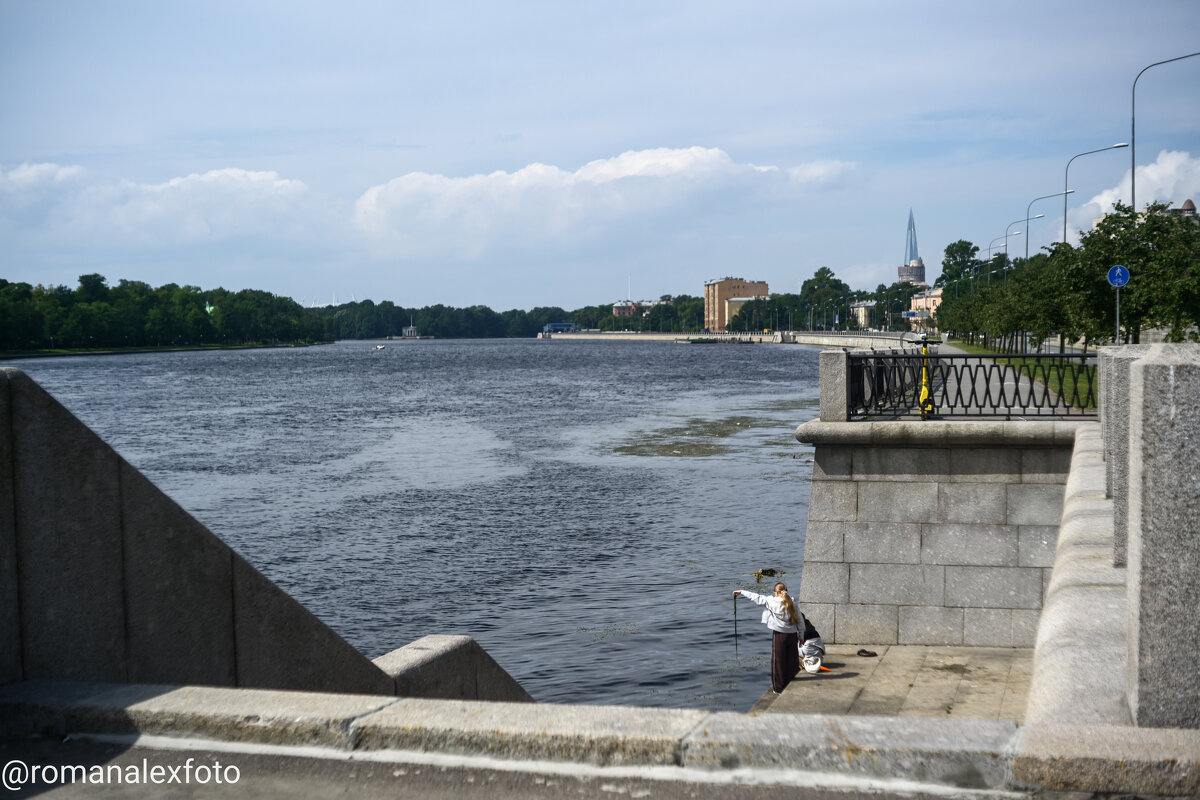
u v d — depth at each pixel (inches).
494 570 911.0
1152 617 128.5
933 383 569.9
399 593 837.8
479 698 275.9
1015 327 2345.0
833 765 133.2
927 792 128.7
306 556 970.1
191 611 193.0
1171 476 126.0
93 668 175.3
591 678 629.9
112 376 4537.4
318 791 137.8
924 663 503.5
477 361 6333.7
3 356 7416.3
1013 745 128.3
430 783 138.6
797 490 1275.8
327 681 225.3
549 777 139.0
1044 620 188.2
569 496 1273.4
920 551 535.2
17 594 166.4
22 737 159.2
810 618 546.3
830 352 548.7
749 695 593.9
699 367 4963.1
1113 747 123.7
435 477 1446.9
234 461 1633.9
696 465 1508.4
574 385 3599.9
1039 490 520.4
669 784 135.3
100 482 176.4
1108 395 335.3
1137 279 1277.1
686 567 911.7
